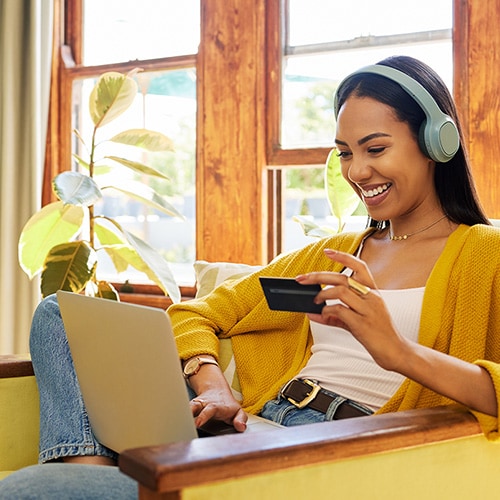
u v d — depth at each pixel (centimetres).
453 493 112
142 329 115
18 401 163
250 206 281
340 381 148
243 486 93
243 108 282
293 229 281
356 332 113
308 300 115
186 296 305
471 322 135
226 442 96
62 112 336
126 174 326
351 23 266
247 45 281
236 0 283
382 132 139
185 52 306
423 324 138
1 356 169
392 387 141
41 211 273
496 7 228
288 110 279
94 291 281
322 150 267
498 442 116
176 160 310
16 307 326
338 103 148
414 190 143
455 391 115
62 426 146
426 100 137
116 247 271
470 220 148
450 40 246
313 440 98
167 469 88
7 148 321
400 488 106
